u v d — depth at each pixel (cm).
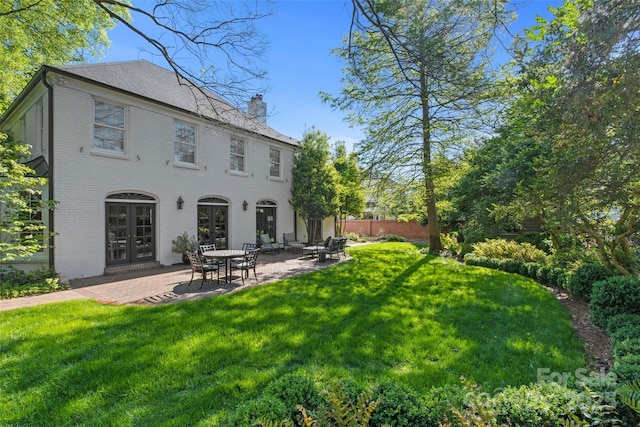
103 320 483
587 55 301
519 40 414
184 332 434
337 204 1642
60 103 798
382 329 448
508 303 582
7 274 753
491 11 440
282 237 1546
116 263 922
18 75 1231
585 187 414
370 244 1939
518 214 561
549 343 402
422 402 214
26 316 502
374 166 1338
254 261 838
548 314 518
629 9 271
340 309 542
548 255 929
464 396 216
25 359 352
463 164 1265
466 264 1077
